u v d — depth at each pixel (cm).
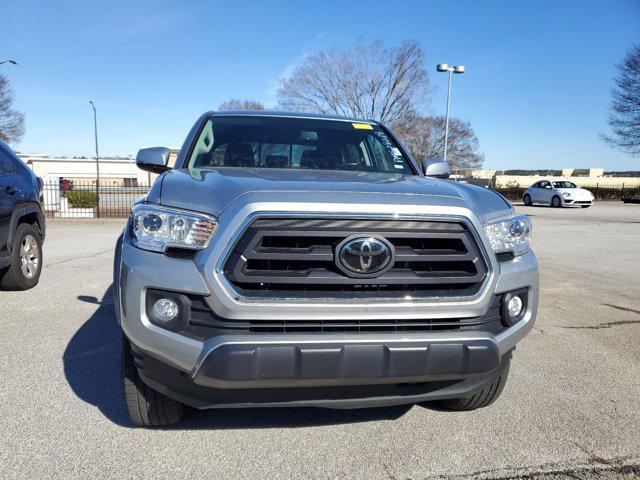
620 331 507
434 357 239
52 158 7119
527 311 276
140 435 289
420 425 308
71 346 436
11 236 601
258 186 247
